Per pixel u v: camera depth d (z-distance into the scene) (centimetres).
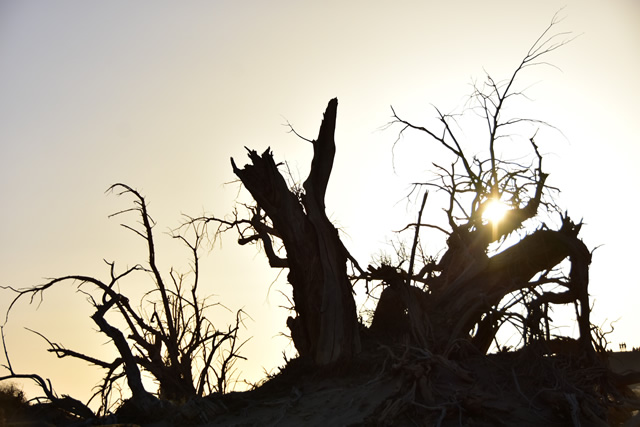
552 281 2828
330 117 3030
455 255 3247
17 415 2692
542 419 2333
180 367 3119
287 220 2920
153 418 2631
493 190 3147
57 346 2875
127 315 3017
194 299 3325
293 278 2962
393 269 2797
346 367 2720
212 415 2583
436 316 2969
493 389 2500
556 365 2619
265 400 2661
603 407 2428
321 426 2303
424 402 2339
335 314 2838
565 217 2962
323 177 3020
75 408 2770
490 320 2961
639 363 3128
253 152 2936
